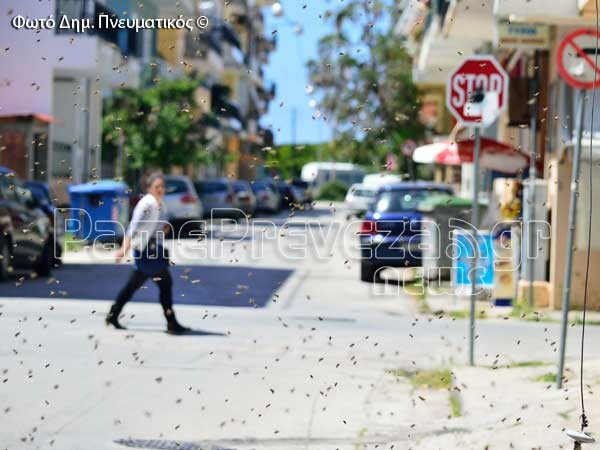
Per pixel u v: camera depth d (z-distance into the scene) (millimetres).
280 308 20531
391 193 27344
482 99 14516
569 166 21125
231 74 99875
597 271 21281
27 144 40438
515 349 15664
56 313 18344
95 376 12594
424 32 39344
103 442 9508
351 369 13609
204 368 13367
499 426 10305
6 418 10336
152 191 16172
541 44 22188
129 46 53688
